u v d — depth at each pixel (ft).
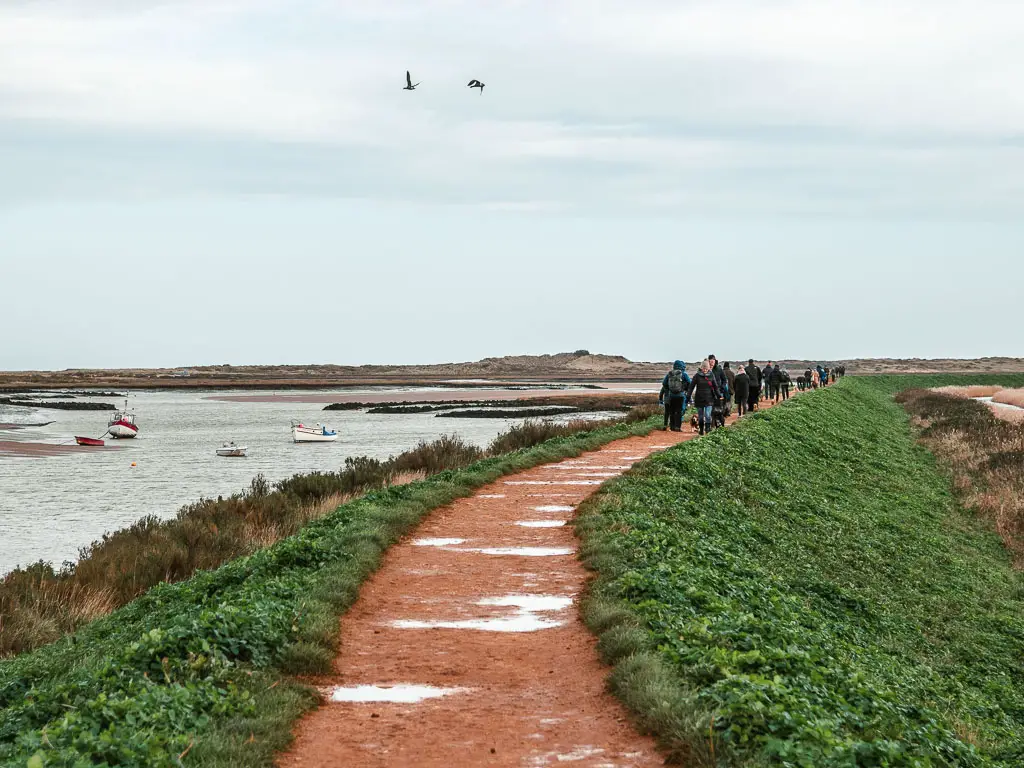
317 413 338.34
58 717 26.02
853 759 22.76
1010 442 138.82
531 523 56.80
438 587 42.01
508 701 28.27
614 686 28.68
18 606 54.85
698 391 106.52
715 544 55.11
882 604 58.54
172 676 28.14
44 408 371.97
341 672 30.99
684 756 23.43
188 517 83.46
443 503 63.82
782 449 100.53
